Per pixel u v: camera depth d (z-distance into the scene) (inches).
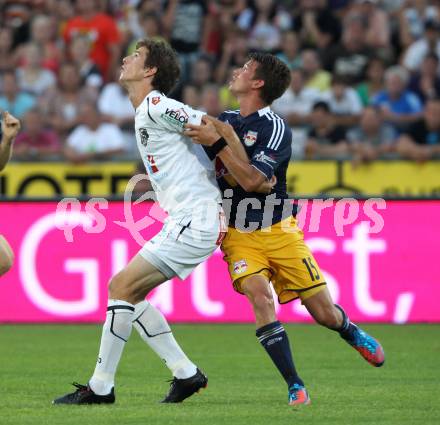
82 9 2153.1
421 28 2181.3
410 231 1524.4
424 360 1174.3
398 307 1524.4
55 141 1957.4
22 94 2057.1
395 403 872.3
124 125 1974.7
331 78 2012.8
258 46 2122.3
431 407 850.1
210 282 1541.6
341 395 922.7
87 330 1465.3
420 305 1524.4
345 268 1521.9
